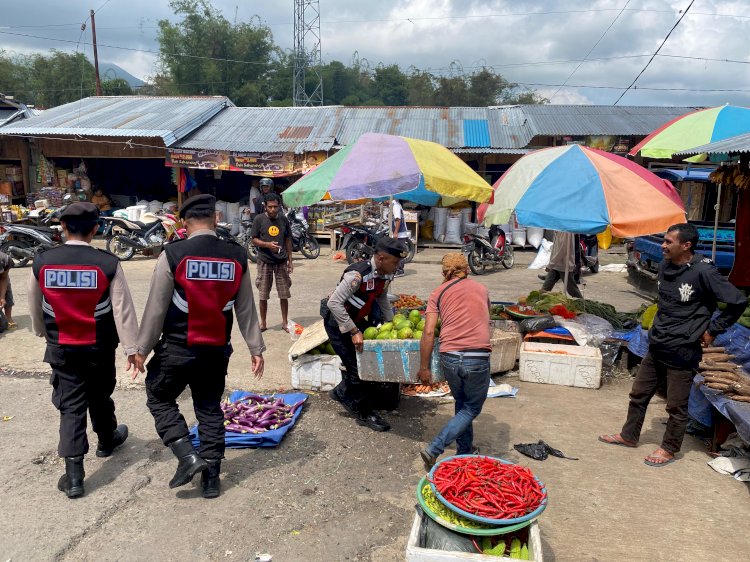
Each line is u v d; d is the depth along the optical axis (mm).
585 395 5562
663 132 7422
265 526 3354
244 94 45312
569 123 15258
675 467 4180
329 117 16672
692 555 3191
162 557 3059
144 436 4426
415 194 6645
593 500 3725
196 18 44906
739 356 5031
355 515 3500
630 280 11492
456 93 53781
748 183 6211
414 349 4184
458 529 2635
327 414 4938
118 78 50031
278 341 6977
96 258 3525
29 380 5535
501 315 6809
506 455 4312
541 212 5277
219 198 17875
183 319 3420
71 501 3525
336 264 12867
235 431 4391
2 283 6977
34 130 15109
